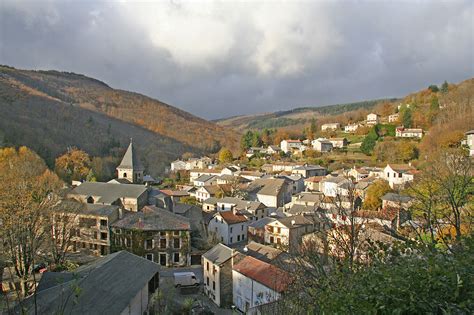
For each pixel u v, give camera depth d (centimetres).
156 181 12231
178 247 4853
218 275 3669
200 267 4831
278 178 9275
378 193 6172
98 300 2147
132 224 4875
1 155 7875
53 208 4316
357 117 18350
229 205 7462
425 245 1016
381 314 765
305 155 13425
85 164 10712
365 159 11494
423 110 13225
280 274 2825
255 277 3206
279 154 14125
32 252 3388
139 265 2911
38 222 3975
